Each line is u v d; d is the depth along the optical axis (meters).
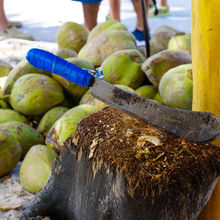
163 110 1.13
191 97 2.19
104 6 9.02
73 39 3.62
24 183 2.00
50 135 2.19
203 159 1.10
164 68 2.49
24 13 8.66
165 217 1.07
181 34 3.03
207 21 1.19
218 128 1.00
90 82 1.19
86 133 1.27
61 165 1.41
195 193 1.08
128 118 1.33
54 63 1.14
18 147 2.17
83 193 1.30
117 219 1.15
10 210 1.85
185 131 1.10
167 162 1.09
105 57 3.07
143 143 1.16
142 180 1.04
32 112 2.60
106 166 1.13
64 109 2.62
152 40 3.38
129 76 2.67
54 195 1.49
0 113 2.64
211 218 1.33
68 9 9.00
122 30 3.17
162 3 7.39
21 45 4.98
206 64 1.24
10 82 2.80
